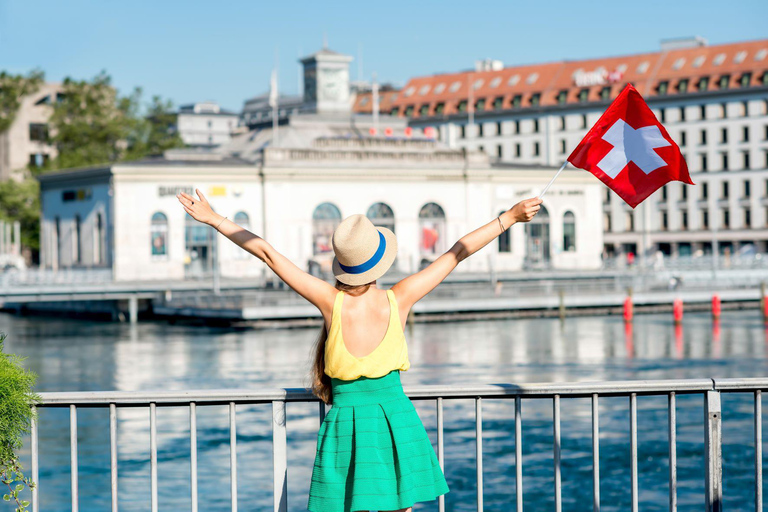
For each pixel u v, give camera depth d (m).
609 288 77.75
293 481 24.16
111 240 89.06
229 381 41.59
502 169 100.19
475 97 149.75
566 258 103.12
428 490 6.42
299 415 32.78
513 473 24.56
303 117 105.12
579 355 49.91
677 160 7.73
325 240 94.19
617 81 139.62
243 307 66.06
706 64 135.38
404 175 96.44
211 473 24.77
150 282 82.31
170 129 190.38
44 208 101.94
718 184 133.50
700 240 134.00
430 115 152.38
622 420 30.88
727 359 47.38
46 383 41.81
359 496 6.27
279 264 6.65
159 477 24.50
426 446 6.49
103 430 30.84
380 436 6.41
